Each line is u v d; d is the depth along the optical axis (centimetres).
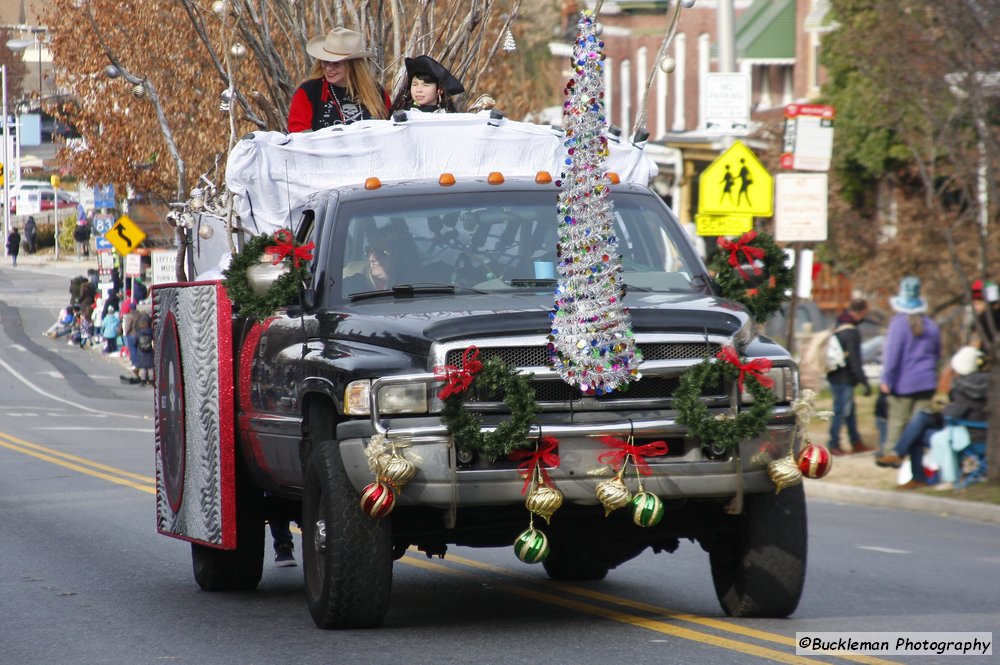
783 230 3856
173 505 2117
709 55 8381
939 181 5931
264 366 1891
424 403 1566
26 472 4075
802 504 1727
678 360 1597
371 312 1720
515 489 1559
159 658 1634
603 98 1656
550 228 1864
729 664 1516
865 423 4522
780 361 1639
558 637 1684
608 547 1917
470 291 1791
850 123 6397
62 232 19512
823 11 7500
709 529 1745
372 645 1641
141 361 8294
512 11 3706
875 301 5881
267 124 2966
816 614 1856
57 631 1823
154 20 6341
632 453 1560
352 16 3173
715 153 8056
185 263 2450
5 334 11244
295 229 2058
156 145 6606
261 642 1702
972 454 3297
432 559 2478
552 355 1572
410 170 2100
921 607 1933
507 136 2114
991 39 3319
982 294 3412
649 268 1859
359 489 1598
